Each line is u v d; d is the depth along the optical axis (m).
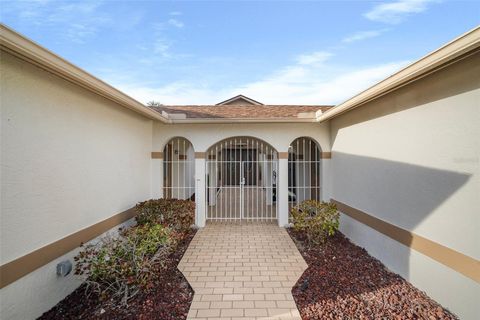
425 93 3.98
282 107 10.36
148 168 7.76
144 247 4.00
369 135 5.63
